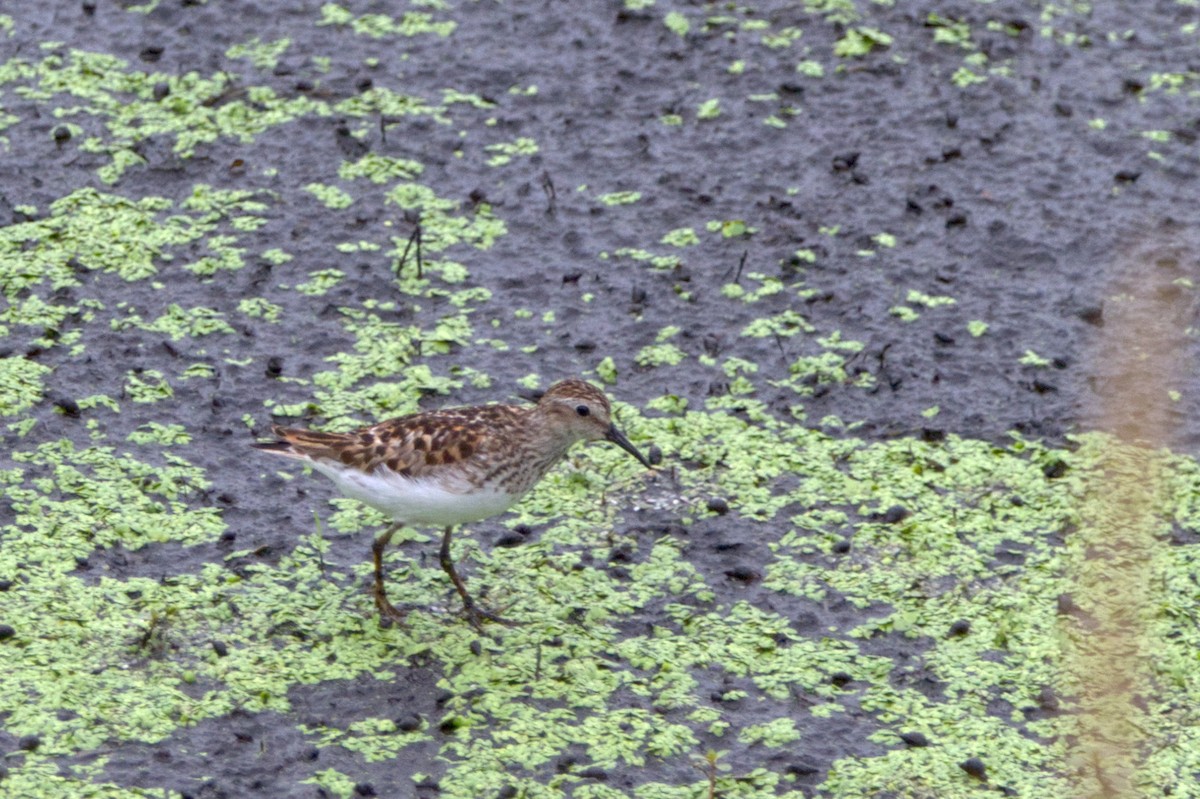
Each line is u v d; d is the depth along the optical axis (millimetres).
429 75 19797
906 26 21094
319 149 18516
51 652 11680
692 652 12352
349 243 17172
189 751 10961
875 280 17203
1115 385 8742
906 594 13148
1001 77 20344
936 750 11484
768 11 21172
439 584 12914
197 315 15930
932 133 19375
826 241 17719
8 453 13875
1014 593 13203
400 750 11133
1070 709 11961
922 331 16516
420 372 15352
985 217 18125
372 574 12969
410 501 11867
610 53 20297
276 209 17578
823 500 14211
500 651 12188
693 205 18109
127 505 13406
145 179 17875
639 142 18938
